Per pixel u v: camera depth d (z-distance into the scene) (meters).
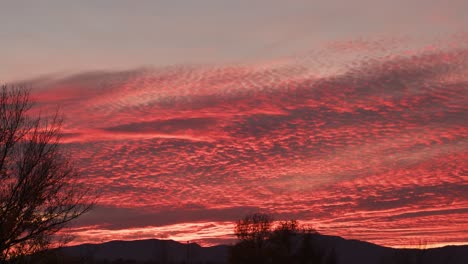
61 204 26.80
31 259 26.09
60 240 26.72
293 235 71.00
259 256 70.25
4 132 26.17
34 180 26.22
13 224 25.69
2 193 25.95
